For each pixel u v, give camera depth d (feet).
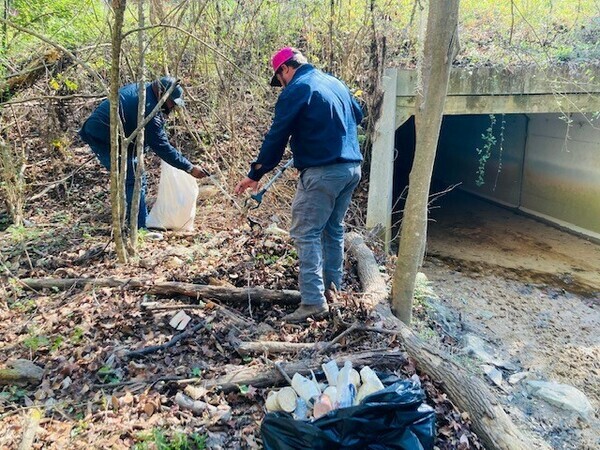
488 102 18.75
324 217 10.79
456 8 9.94
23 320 11.01
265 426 7.84
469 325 14.87
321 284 11.11
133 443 7.82
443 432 8.66
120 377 9.36
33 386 9.20
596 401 12.09
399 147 32.58
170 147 13.97
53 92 17.99
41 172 18.75
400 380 8.75
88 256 13.69
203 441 8.00
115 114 11.55
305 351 10.11
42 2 17.44
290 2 18.98
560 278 18.84
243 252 13.89
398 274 11.84
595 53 19.02
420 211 11.28
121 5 10.07
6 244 14.60
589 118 21.68
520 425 10.85
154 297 11.71
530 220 25.61
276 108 10.13
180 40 17.38
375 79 18.03
